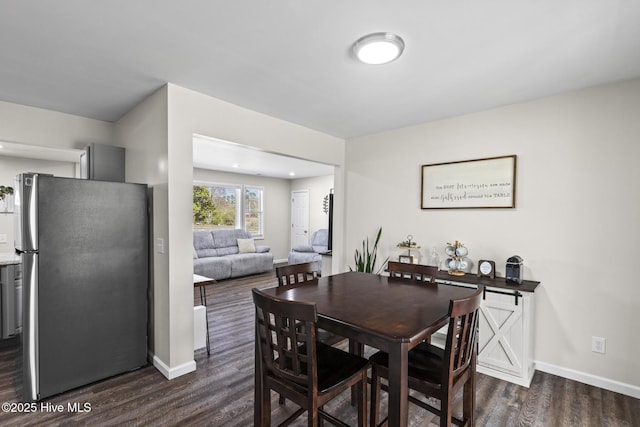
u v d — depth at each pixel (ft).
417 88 8.17
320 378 5.00
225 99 9.02
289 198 30.01
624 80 7.59
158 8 5.09
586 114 8.09
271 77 7.61
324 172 25.27
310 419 4.54
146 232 8.87
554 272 8.55
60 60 6.84
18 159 15.74
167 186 8.11
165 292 8.36
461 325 4.93
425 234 11.05
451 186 10.39
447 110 9.78
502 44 6.04
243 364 9.12
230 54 6.58
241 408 7.02
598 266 7.95
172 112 8.07
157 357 8.80
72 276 7.65
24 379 7.16
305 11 5.14
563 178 8.42
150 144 8.80
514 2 4.83
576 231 8.24
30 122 9.61
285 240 29.68
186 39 6.02
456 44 6.05
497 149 9.50
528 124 8.95
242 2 4.93
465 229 10.12
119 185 8.38
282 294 6.57
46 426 6.39
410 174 11.46
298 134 11.39
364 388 5.45
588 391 7.73
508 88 8.11
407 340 4.31
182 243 8.40
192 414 6.80
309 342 4.48
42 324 7.24
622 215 7.65
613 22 5.29
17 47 6.31
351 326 4.81
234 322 12.69
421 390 5.16
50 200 7.35
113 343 8.30
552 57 6.51
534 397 7.47
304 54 6.55
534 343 8.81
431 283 7.66
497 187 9.44
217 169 23.94
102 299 8.11
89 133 10.77
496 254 9.50
